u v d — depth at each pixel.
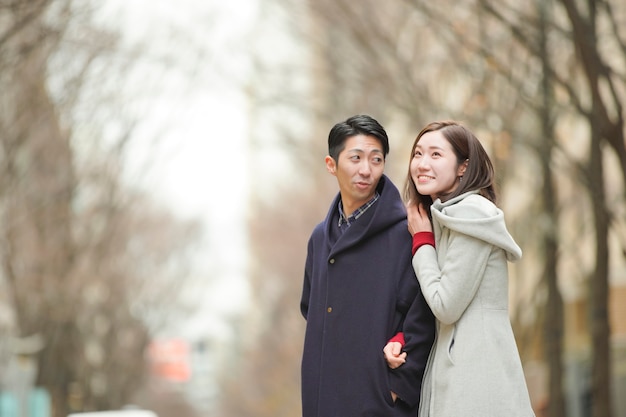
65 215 33.59
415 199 7.61
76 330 42.50
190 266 61.75
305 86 32.19
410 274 7.50
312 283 7.87
